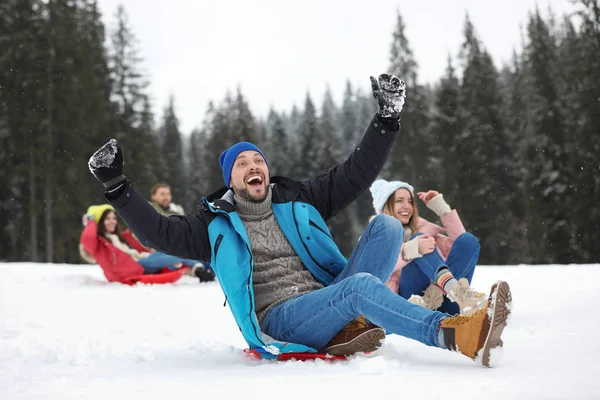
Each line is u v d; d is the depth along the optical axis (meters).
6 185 30.33
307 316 2.99
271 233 3.37
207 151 51.44
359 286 2.81
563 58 33.34
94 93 35.12
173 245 3.14
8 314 5.55
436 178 37.00
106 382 2.56
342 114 69.62
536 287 6.11
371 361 2.56
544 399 1.89
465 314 2.61
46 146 30.81
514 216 34.56
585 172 29.06
